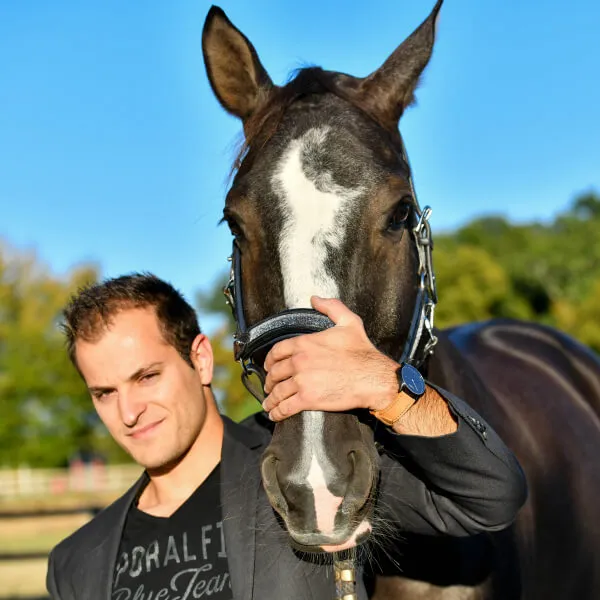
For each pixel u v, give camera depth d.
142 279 1.84
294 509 1.51
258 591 1.63
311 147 1.77
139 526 1.80
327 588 1.66
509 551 2.07
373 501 1.59
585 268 27.70
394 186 1.75
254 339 1.65
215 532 1.73
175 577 1.70
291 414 1.52
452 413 1.55
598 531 2.60
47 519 9.38
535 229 34.62
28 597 6.59
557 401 2.81
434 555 1.98
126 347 1.76
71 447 20.80
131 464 22.05
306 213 1.69
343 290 1.66
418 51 2.05
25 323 20.95
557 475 2.48
